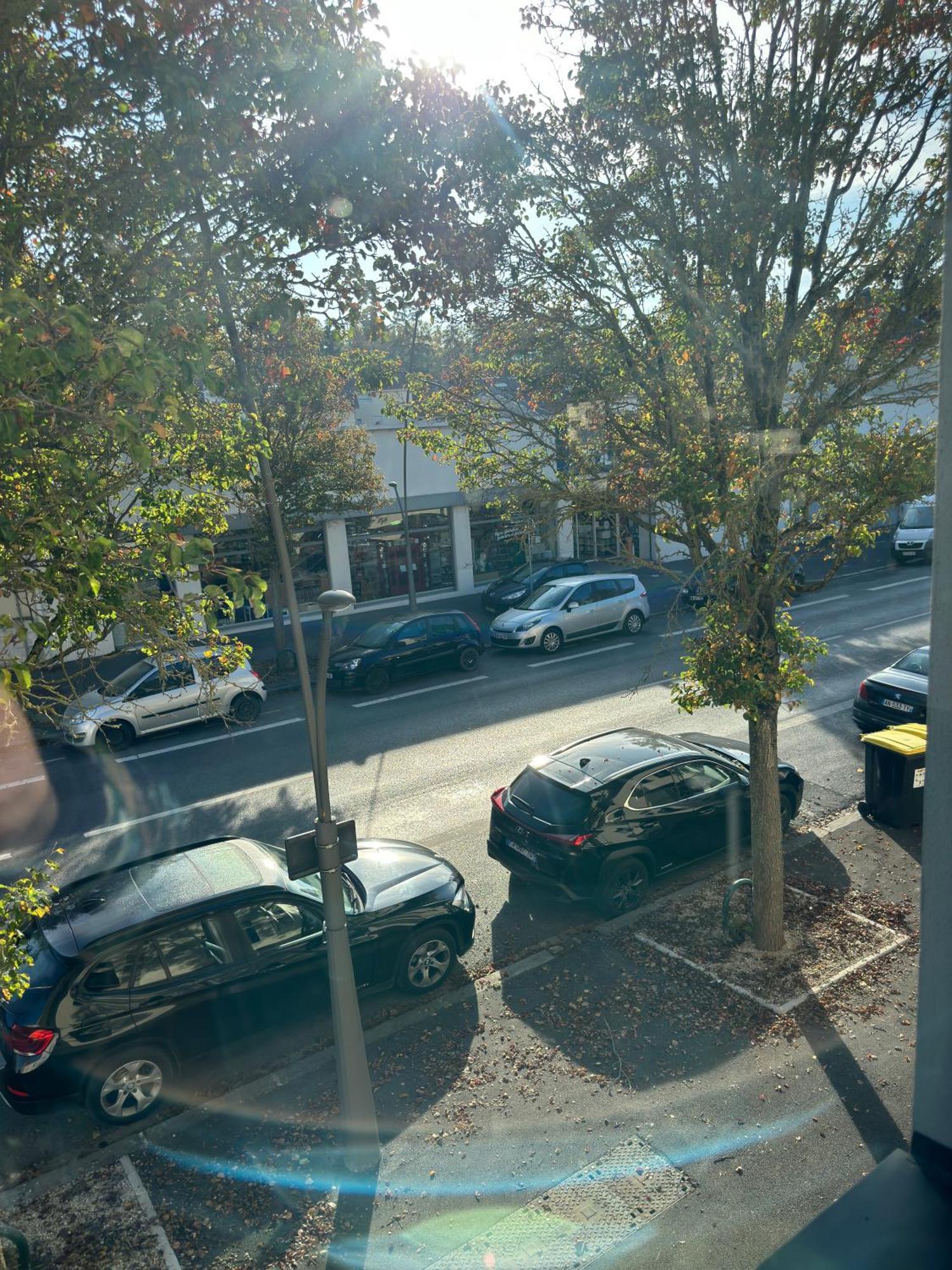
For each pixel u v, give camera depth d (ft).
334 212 19.65
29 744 52.49
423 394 28.09
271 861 25.72
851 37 20.67
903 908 29.12
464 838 36.60
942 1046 7.19
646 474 23.99
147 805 42.83
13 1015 20.67
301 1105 21.84
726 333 23.39
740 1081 21.61
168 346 17.43
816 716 49.60
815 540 23.77
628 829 29.19
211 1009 22.25
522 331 26.35
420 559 97.76
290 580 18.95
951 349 6.82
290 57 18.42
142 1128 21.34
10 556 15.25
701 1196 18.29
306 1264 17.29
